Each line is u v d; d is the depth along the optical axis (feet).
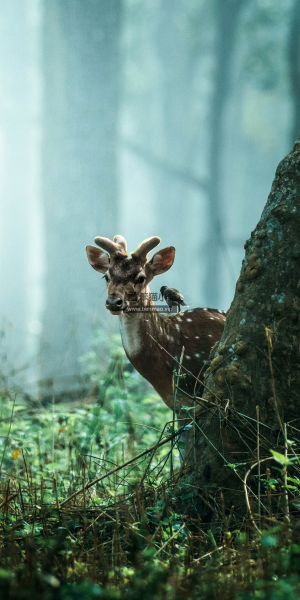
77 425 30.45
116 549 17.15
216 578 14.78
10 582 13.96
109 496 21.66
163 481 20.95
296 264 21.04
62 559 16.57
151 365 25.23
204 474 20.16
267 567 15.07
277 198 21.97
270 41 135.85
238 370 20.79
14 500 21.18
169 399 26.45
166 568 15.30
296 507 18.12
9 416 32.76
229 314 22.20
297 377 20.54
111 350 37.60
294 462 19.34
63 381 49.06
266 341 20.71
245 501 19.42
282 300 20.85
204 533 18.34
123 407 28.89
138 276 24.80
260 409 20.36
